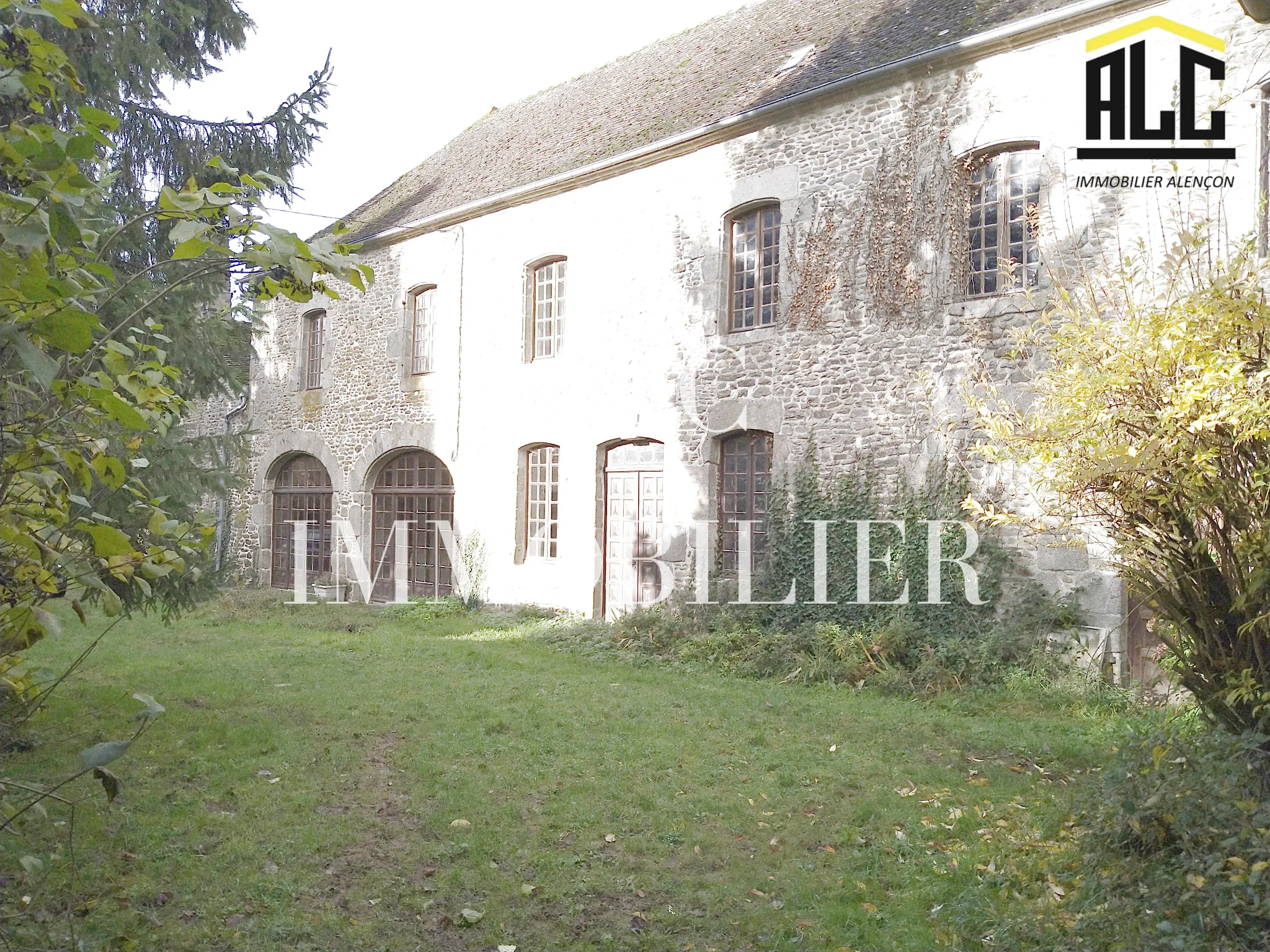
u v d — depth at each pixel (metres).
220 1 8.70
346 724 6.05
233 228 2.33
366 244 14.51
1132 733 4.38
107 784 2.31
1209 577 3.67
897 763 5.49
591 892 3.76
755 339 9.83
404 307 13.92
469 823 4.40
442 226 13.39
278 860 3.93
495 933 3.43
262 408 16.31
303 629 10.85
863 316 9.01
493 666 8.45
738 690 7.61
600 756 5.49
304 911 3.52
